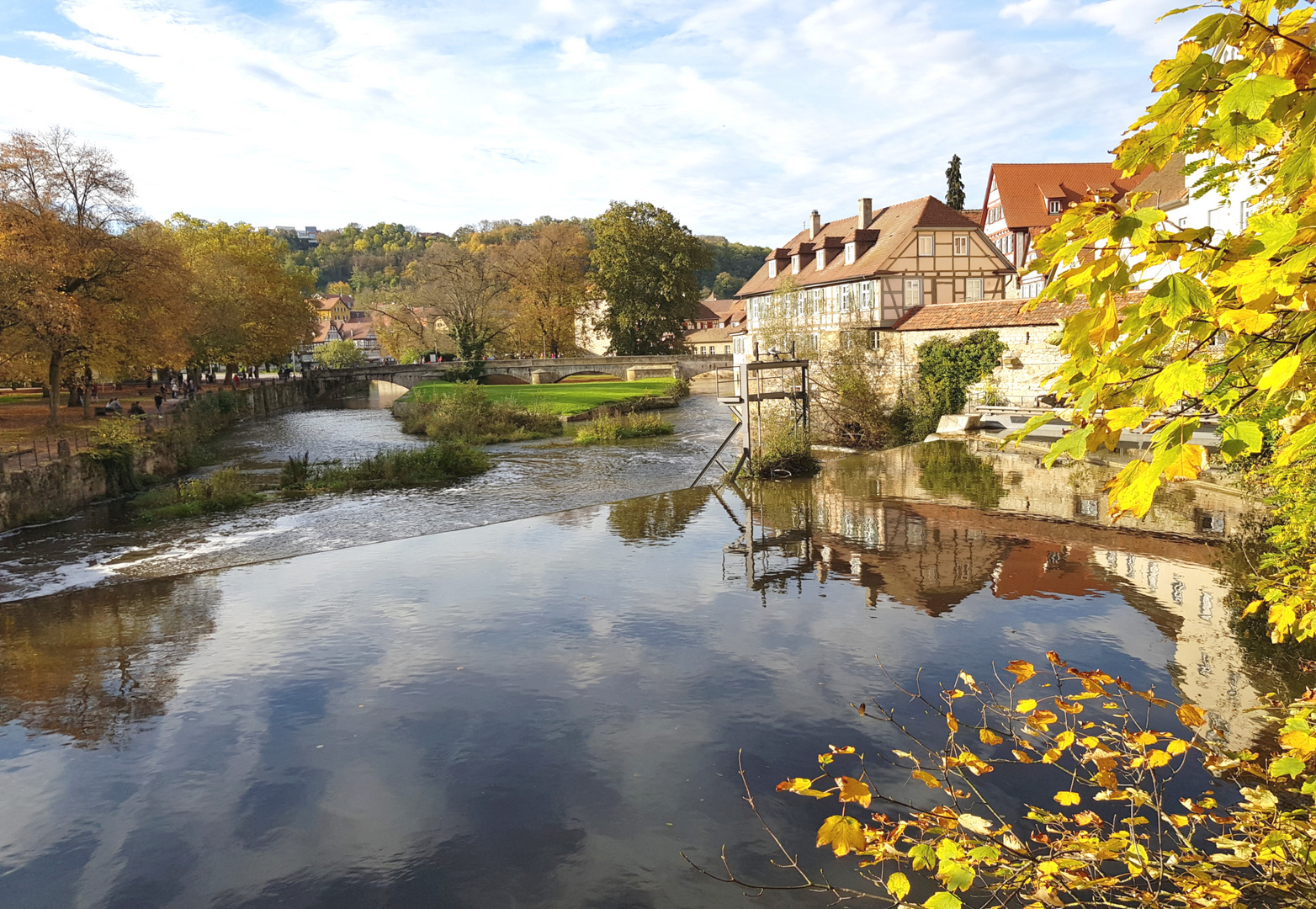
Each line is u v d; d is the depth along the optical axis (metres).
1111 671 8.59
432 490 23.72
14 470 20.64
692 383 79.25
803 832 6.35
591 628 11.00
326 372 76.25
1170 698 7.84
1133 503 1.95
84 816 7.14
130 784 7.63
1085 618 10.16
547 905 5.71
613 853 6.24
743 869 5.97
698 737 7.87
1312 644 8.85
